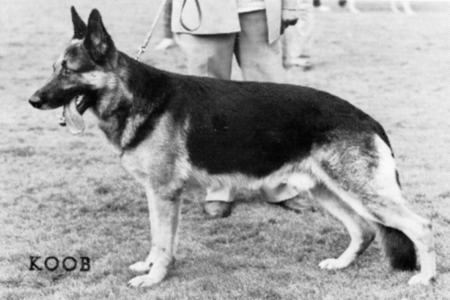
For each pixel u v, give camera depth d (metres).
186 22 5.11
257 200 5.91
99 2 19.95
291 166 4.18
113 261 4.55
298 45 11.52
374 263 4.46
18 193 5.98
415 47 13.61
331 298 3.87
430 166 6.63
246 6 5.17
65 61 4.09
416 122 8.34
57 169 6.71
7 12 17.97
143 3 19.81
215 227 5.23
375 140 4.04
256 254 4.69
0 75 11.08
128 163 4.20
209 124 4.18
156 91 4.17
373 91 10.05
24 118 8.78
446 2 21.33
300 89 4.26
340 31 15.54
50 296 4.01
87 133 8.12
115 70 4.11
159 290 4.09
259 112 4.17
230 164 4.22
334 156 4.02
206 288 4.10
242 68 5.46
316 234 5.05
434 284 3.99
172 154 4.14
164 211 4.21
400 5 20.52
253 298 3.93
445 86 10.30
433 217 5.25
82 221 5.35
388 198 3.96
